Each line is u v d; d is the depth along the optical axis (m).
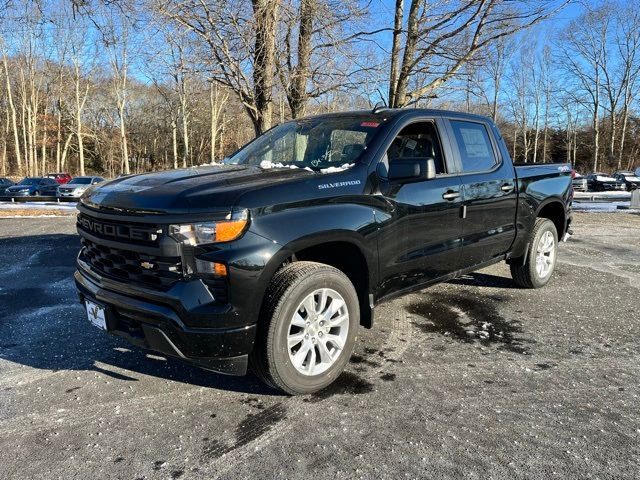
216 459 2.44
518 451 2.49
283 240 2.81
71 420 2.79
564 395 3.08
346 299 3.19
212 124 43.12
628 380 3.29
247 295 2.70
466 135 4.44
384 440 2.59
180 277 2.70
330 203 3.13
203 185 2.90
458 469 2.35
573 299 5.16
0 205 20.17
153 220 2.70
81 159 47.19
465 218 4.20
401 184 3.64
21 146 56.34
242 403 2.99
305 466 2.38
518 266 5.34
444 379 3.31
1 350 3.77
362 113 4.11
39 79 50.00
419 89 9.22
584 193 28.62
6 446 2.54
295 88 8.38
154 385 3.22
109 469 2.36
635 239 9.47
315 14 7.76
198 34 6.97
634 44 48.56
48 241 9.16
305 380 3.02
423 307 4.87
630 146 60.75
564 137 64.50
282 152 4.12
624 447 2.53
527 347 3.86
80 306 4.88
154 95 57.56
